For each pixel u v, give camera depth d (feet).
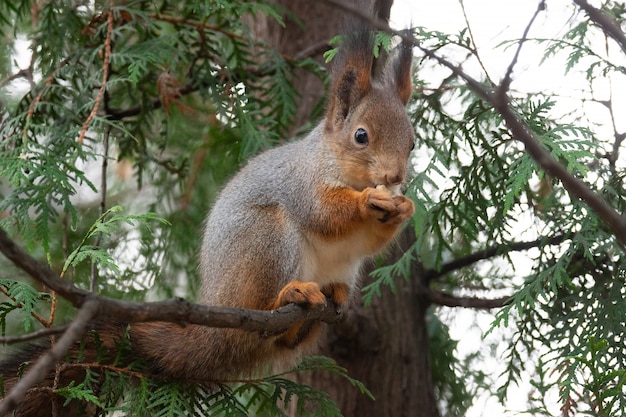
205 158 44.29
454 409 42.27
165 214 45.14
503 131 34.01
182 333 30.12
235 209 32.91
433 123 36.96
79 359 27.25
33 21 41.75
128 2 39.70
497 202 34.86
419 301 40.01
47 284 18.31
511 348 35.58
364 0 33.22
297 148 34.12
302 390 30.25
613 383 30.86
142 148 41.11
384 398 38.37
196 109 41.52
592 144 30.04
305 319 28.71
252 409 43.29
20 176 28.27
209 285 32.37
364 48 33.47
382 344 38.81
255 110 38.63
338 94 33.58
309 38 43.27
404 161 32.22
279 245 31.96
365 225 32.22
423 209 33.06
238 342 30.30
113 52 37.45
